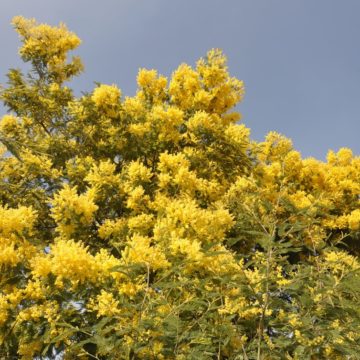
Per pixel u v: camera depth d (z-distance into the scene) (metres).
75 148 8.49
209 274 3.96
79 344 3.34
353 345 3.21
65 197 5.65
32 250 4.73
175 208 5.00
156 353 3.23
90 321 4.03
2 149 8.19
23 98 9.08
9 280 4.38
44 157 7.73
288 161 9.70
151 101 9.55
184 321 3.52
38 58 10.21
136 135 8.15
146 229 6.36
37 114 9.22
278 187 8.70
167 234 4.55
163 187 6.89
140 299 3.71
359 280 3.16
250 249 6.66
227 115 9.68
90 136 8.50
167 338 3.25
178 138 8.09
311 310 3.36
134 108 8.48
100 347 3.29
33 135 9.04
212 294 3.38
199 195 6.99
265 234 3.59
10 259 4.39
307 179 9.96
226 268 3.82
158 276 4.00
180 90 9.30
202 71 9.52
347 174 11.09
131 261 3.95
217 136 7.99
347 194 10.25
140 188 6.73
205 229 4.91
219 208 5.81
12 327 4.11
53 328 3.79
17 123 8.99
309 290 3.38
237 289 3.50
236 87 9.55
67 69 10.33
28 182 8.00
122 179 7.21
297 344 3.25
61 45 10.28
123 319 3.55
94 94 8.42
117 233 6.49
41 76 10.23
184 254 4.09
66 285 4.12
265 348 3.24
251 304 3.49
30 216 4.92
